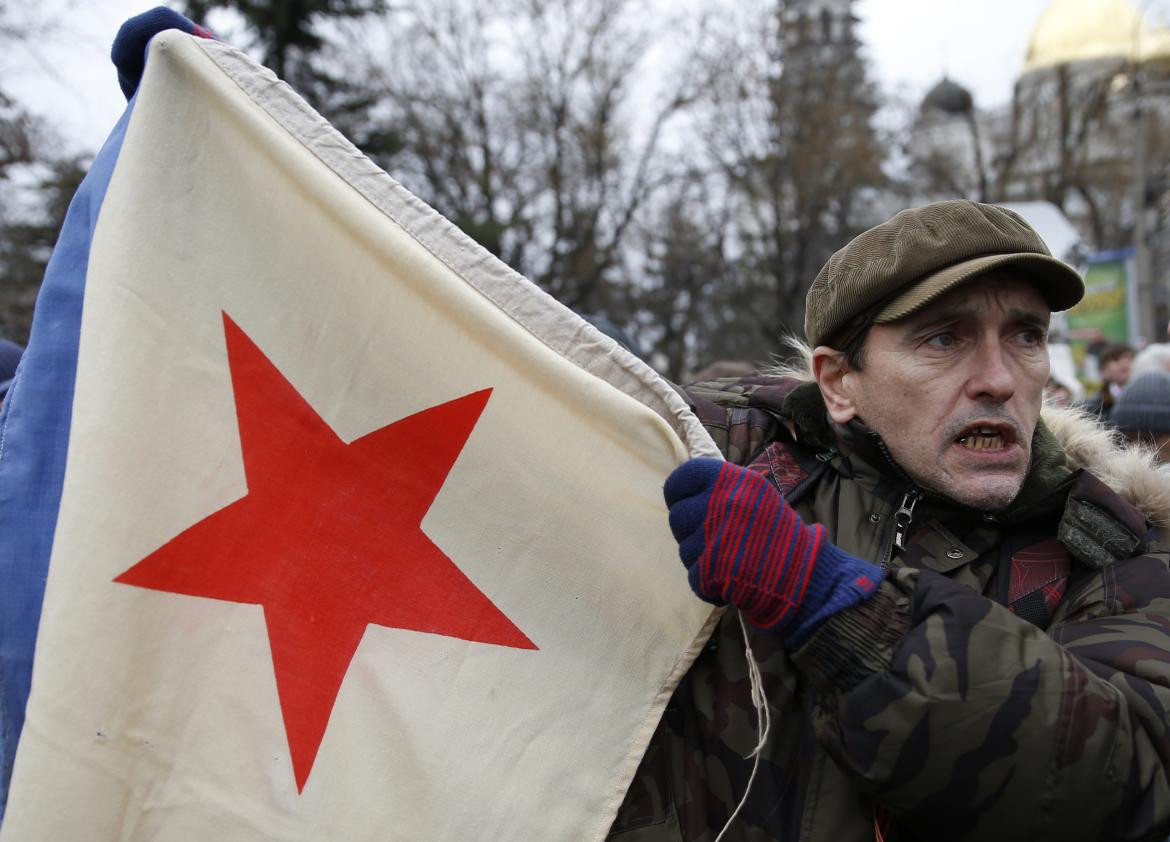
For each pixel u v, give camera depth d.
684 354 28.69
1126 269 9.39
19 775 1.08
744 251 24.94
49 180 12.87
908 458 1.20
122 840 1.12
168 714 1.15
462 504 1.24
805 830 1.15
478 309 1.20
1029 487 1.22
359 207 1.21
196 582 1.18
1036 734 0.98
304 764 1.16
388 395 1.24
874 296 1.19
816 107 22.53
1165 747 1.00
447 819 1.15
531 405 1.22
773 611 1.05
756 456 1.39
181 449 1.19
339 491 1.23
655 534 1.21
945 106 31.56
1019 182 27.56
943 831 1.03
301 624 1.19
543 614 1.23
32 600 1.18
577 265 21.98
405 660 1.20
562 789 1.17
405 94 21.05
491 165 21.95
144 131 1.21
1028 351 1.19
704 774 1.22
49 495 1.20
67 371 1.23
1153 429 3.18
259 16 15.00
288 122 1.23
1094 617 1.13
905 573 1.10
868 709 1.02
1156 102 18.55
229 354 1.23
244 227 1.24
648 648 1.21
